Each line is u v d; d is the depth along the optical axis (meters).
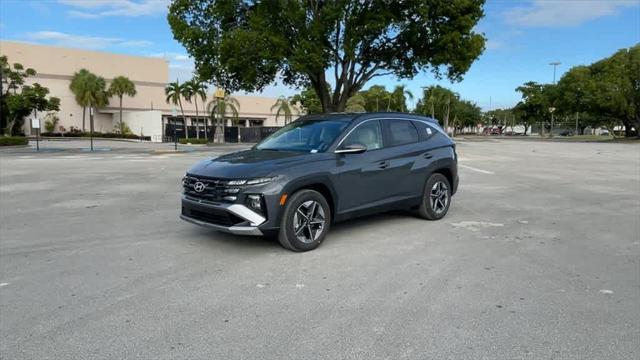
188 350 3.64
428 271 5.50
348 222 8.05
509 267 5.68
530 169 18.25
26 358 3.51
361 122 7.18
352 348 3.68
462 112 109.00
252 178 5.83
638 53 56.72
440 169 8.30
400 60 34.47
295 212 6.09
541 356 3.57
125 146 41.09
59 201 10.36
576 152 31.47
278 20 29.67
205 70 32.44
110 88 71.50
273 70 30.58
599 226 7.96
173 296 4.71
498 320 4.19
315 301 4.59
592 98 59.28
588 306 4.52
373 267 5.63
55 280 5.16
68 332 3.93
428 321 4.16
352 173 6.72
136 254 6.14
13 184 13.23
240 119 84.69
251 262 5.79
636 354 3.61
